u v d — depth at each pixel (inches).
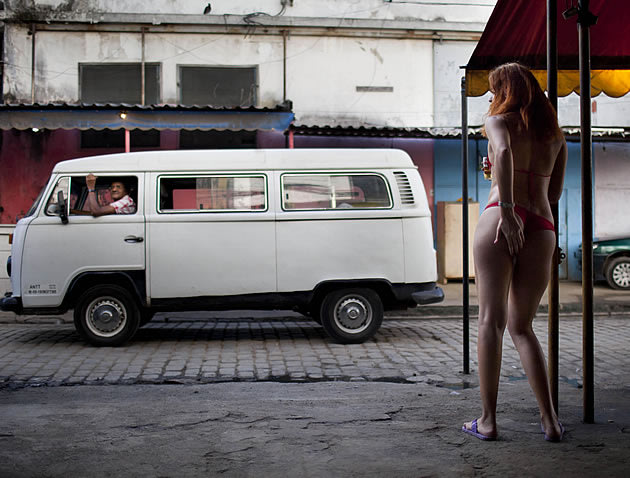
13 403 180.4
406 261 308.8
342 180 311.3
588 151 140.3
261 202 306.5
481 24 588.4
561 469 108.2
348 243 306.8
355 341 302.5
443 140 581.6
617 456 115.0
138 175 306.0
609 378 214.4
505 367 239.9
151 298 301.0
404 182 314.0
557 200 137.3
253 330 347.3
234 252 303.9
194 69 568.7
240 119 456.8
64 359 265.6
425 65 588.4
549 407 125.5
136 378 228.7
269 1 571.5
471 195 580.1
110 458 116.7
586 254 139.9
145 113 448.1
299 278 305.0
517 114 125.3
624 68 217.6
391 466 110.8
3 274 425.1
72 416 149.8
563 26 206.2
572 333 330.3
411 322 382.0
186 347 294.7
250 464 112.8
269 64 573.9
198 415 149.7
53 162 549.0
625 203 601.3
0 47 553.6
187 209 305.0
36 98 554.3
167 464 113.1
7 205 545.6
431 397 172.9
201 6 566.3
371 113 583.8
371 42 582.9
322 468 110.2
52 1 552.7
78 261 300.4
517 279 125.2
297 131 517.3
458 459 114.0
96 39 559.2
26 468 111.2
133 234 301.6
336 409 155.8
